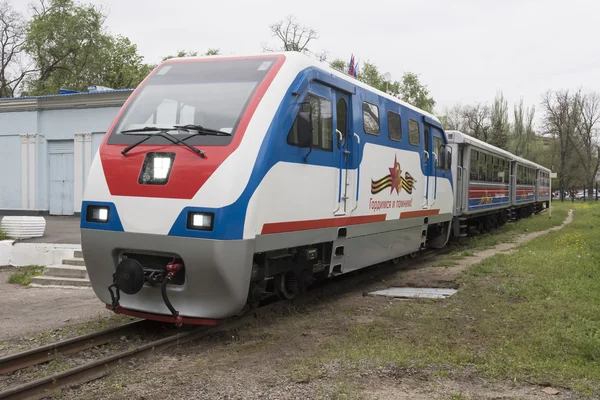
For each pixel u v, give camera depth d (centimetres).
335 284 933
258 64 677
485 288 890
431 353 544
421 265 1248
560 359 534
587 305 750
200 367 512
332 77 762
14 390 424
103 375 491
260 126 609
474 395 439
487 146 2000
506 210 2575
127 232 596
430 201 1180
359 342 592
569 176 6669
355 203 828
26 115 2192
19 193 2228
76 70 3956
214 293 579
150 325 662
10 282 1030
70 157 2172
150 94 680
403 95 5456
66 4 3809
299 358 540
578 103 6550
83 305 833
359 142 836
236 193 568
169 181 583
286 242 655
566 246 1427
